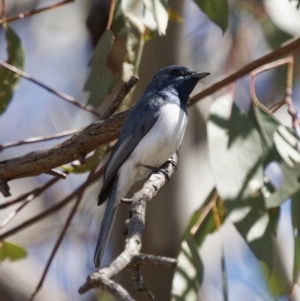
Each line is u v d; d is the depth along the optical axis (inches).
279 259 516.1
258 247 361.1
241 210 367.2
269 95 577.9
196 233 412.5
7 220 391.5
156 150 382.6
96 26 598.9
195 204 477.7
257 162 378.3
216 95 550.9
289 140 392.8
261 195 369.4
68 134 391.9
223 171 375.9
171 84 405.1
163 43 480.4
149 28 378.6
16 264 534.9
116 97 359.3
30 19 621.0
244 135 384.8
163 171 384.8
